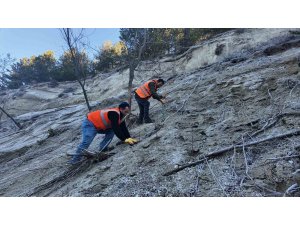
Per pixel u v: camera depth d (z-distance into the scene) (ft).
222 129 15.31
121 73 49.70
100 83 52.49
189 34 44.09
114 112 17.03
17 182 20.65
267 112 15.28
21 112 67.77
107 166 15.14
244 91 18.31
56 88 77.36
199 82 23.80
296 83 16.67
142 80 40.78
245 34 33.99
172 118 19.13
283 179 10.73
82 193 13.43
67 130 30.81
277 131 13.32
